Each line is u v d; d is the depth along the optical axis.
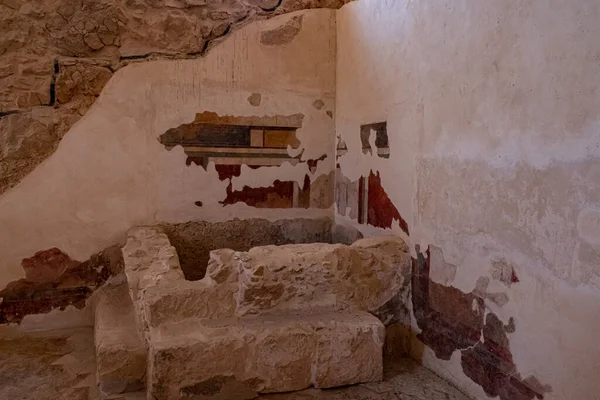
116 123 3.10
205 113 3.25
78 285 3.06
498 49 1.98
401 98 2.67
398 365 2.51
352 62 3.24
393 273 2.59
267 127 3.38
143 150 3.16
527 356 1.87
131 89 3.12
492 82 2.01
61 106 3.02
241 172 3.35
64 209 3.02
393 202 2.77
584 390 1.63
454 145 2.25
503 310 1.98
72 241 3.04
